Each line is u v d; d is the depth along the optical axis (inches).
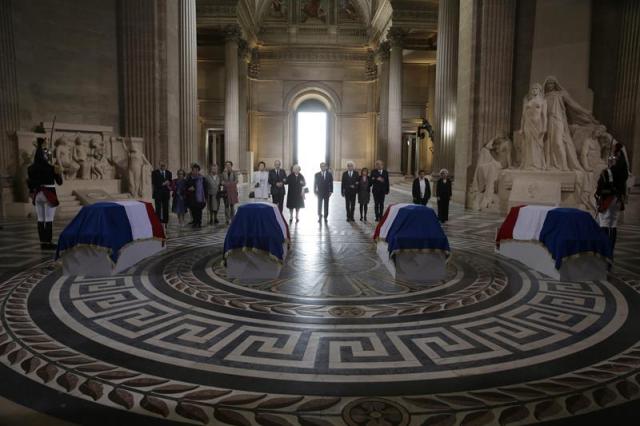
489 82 562.3
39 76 483.2
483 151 550.6
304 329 160.6
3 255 270.5
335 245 328.2
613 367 131.2
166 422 101.7
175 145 561.0
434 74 1339.8
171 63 546.0
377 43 1309.1
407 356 138.1
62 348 140.9
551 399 112.8
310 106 1481.3
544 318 173.0
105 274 232.4
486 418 104.0
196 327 161.0
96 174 484.1
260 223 231.6
